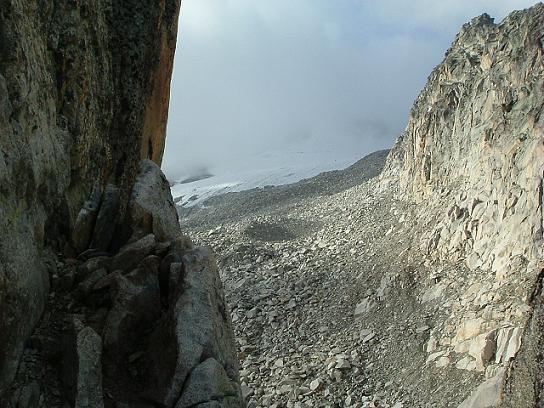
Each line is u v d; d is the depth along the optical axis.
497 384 21.17
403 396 25.28
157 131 17.16
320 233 63.00
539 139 29.77
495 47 44.12
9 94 8.48
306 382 28.16
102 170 13.40
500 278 28.53
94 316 9.42
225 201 141.12
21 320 8.06
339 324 35.12
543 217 27.42
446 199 43.06
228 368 9.05
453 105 50.69
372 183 87.75
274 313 39.03
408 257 39.19
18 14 8.89
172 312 8.99
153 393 8.32
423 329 29.64
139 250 10.50
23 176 8.44
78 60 11.73
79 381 7.97
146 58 15.00
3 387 7.57
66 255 10.80
